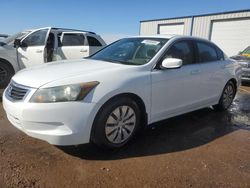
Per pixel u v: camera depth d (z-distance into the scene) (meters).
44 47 7.40
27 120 2.97
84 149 3.42
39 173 2.84
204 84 4.67
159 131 4.24
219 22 17.44
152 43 4.20
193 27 18.98
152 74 3.70
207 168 3.11
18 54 7.16
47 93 2.94
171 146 3.68
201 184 2.78
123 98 3.35
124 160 3.21
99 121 3.15
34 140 3.63
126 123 3.48
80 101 2.99
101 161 3.15
